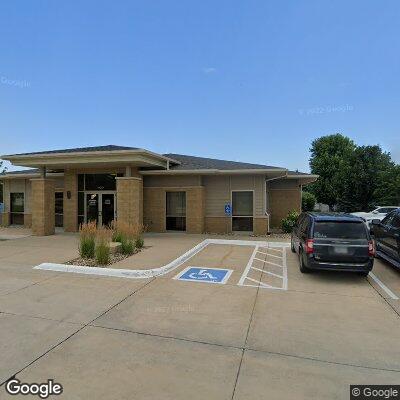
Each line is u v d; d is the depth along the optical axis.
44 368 4.32
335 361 4.61
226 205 18.53
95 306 6.69
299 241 10.48
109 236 11.89
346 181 37.72
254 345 5.06
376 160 37.28
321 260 8.98
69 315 6.18
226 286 8.30
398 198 33.34
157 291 7.79
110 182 18.75
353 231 9.06
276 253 12.79
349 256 8.84
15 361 4.48
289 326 5.82
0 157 17.55
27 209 23.11
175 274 9.45
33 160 17.27
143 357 4.64
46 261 10.80
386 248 10.80
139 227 13.74
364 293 7.91
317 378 4.17
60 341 5.10
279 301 7.20
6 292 7.55
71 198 19.17
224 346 5.02
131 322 5.89
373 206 35.84
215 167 18.64
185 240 15.68
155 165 17.69
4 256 11.68
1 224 24.23
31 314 6.20
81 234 11.80
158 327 5.69
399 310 6.76
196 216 18.31
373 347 5.05
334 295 7.71
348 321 6.11
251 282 8.72
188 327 5.71
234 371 4.30
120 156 16.25
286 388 3.94
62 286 8.09
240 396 3.76
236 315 6.32
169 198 19.12
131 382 4.02
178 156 23.61
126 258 11.23
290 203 21.77
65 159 16.91
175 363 4.49
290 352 4.85
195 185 18.39
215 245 14.69
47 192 18.14
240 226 18.50
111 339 5.20
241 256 12.16
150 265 10.16
